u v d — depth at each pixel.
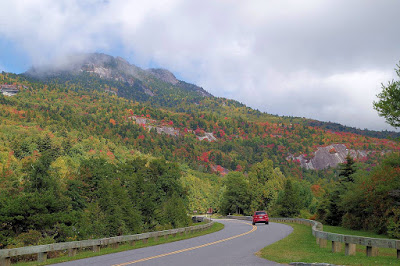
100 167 50.25
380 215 32.09
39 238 30.16
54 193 37.56
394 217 29.05
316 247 19.11
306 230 34.69
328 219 48.25
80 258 17.33
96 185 48.69
